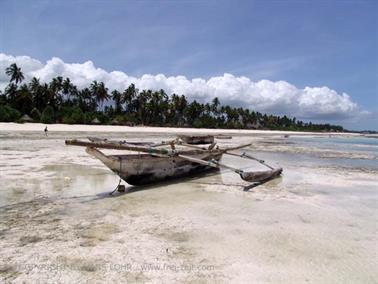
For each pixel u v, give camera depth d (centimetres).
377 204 720
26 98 5694
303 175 1113
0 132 2856
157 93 8088
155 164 880
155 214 598
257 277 360
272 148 2472
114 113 7856
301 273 373
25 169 1023
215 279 352
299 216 608
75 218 559
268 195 787
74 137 2669
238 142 3039
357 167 1376
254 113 11306
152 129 5784
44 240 452
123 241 455
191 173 1062
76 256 400
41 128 3866
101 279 345
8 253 406
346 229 537
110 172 1031
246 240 473
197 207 657
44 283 334
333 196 795
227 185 909
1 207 612
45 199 682
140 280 345
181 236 482
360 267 393
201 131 6400
